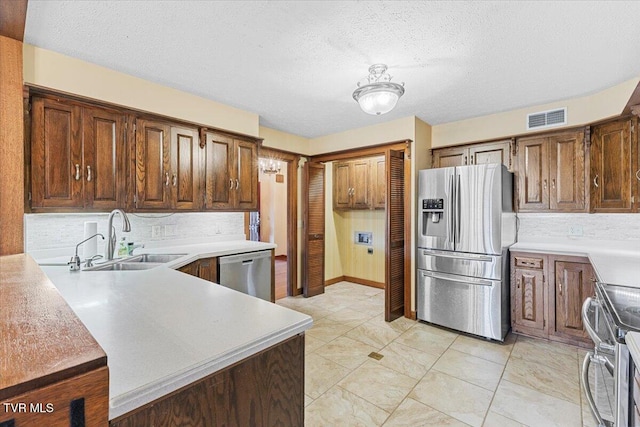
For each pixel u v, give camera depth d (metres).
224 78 2.43
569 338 2.72
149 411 0.71
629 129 2.44
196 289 1.46
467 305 3.00
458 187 3.04
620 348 1.11
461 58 2.11
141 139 2.44
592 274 2.58
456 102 2.96
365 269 5.12
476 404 1.95
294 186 4.36
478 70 2.28
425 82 2.49
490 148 3.33
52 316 0.62
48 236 2.29
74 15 1.65
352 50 2.00
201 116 2.83
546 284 2.81
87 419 0.47
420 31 1.79
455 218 3.06
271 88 2.63
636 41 1.88
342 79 2.45
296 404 1.06
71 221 2.39
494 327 2.84
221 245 3.09
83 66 2.16
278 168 6.52
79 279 1.65
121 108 2.32
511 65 2.20
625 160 2.47
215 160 2.93
